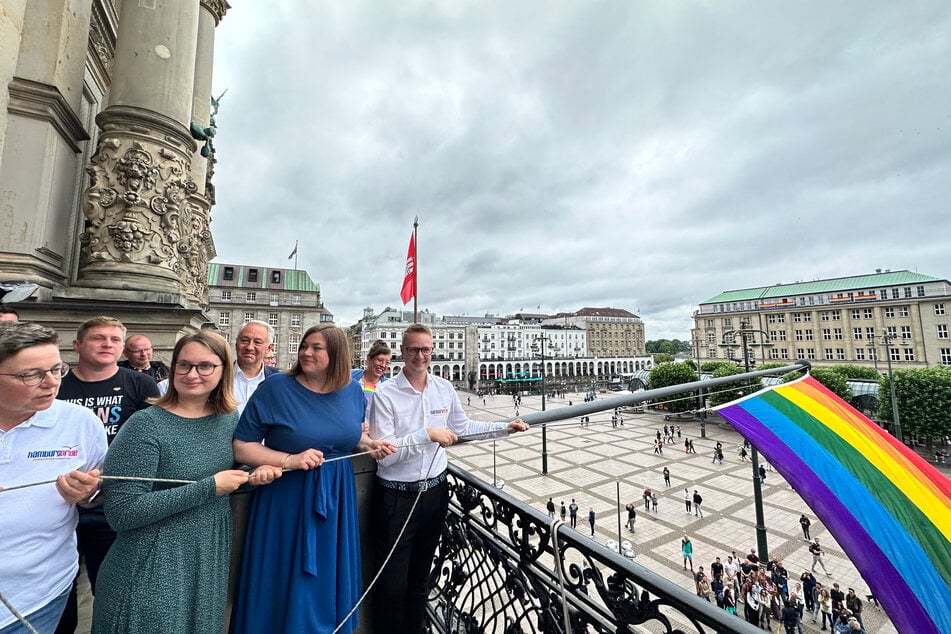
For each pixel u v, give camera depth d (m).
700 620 1.27
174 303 5.89
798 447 2.67
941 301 50.50
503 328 96.12
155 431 1.64
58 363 1.67
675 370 43.09
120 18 6.23
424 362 2.50
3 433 1.64
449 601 2.91
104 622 1.50
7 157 5.21
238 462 1.86
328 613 1.84
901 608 1.94
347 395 2.15
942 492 2.47
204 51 10.77
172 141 6.42
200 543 1.65
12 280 5.00
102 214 5.82
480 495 2.70
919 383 27.69
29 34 5.54
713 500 18.06
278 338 56.94
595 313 118.94
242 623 1.77
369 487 2.51
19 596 1.57
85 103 7.41
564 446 28.73
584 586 1.83
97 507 2.31
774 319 66.69
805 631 9.78
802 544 13.96
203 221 10.66
